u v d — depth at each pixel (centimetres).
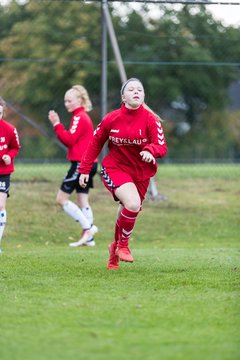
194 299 1620
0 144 2375
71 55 6253
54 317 1445
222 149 7794
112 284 1800
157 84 7219
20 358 1167
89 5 6500
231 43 6012
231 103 8150
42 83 6156
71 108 2788
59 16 6419
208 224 3338
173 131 7775
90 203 3491
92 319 1430
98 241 3036
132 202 1912
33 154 6116
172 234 3209
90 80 6091
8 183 2428
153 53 7094
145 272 1980
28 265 2097
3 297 1638
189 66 7288
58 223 3222
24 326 1377
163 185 3925
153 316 1458
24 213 3278
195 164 5728
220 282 1825
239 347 1238
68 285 1781
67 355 1183
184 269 2031
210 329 1362
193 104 7775
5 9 6278
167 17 7031
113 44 3572
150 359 1159
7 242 2958
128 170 1978
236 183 4041
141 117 1939
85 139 2759
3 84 6169
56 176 3944
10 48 6234
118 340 1277
